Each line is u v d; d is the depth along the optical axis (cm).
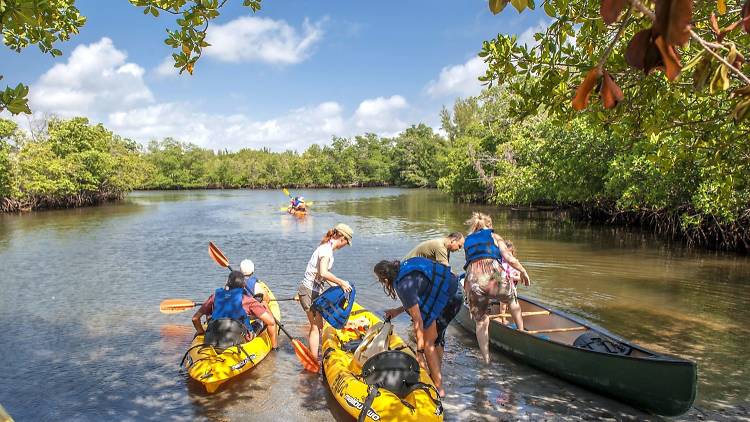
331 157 8512
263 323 747
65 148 4247
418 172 7631
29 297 1010
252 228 2250
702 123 527
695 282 1078
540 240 1745
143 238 1927
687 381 462
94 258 1468
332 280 628
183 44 472
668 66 129
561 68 505
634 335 734
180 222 2569
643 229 2050
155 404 551
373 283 1103
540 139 2430
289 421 511
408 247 1630
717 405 518
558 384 585
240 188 8344
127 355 692
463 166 3794
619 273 1179
